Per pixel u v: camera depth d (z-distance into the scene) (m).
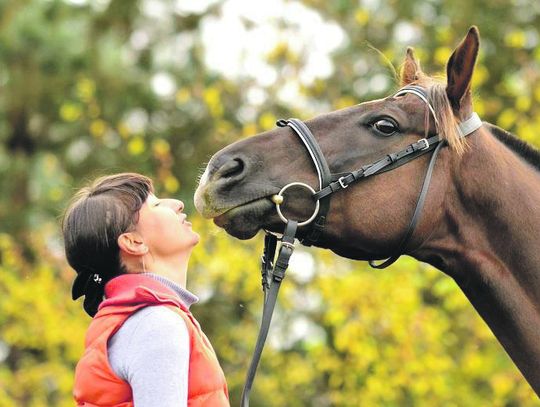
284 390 11.45
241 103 12.42
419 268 10.23
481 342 10.34
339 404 10.97
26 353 13.16
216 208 3.78
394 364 9.87
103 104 14.06
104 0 15.38
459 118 3.96
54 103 14.56
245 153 3.87
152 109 14.41
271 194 3.82
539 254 3.90
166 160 10.93
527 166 4.06
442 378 9.86
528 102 10.01
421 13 15.12
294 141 3.92
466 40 3.90
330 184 3.85
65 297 11.10
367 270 10.05
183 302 3.50
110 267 3.59
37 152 14.36
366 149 3.90
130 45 15.48
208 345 3.47
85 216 3.55
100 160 13.86
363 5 14.98
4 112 14.37
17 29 13.73
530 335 3.90
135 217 3.55
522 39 10.88
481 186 3.92
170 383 3.21
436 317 10.08
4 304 10.58
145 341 3.27
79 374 3.36
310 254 10.15
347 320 10.25
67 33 13.87
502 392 9.77
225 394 3.44
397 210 3.87
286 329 11.12
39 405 11.05
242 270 9.93
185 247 3.61
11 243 11.60
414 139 3.92
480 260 3.94
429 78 4.11
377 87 14.58
